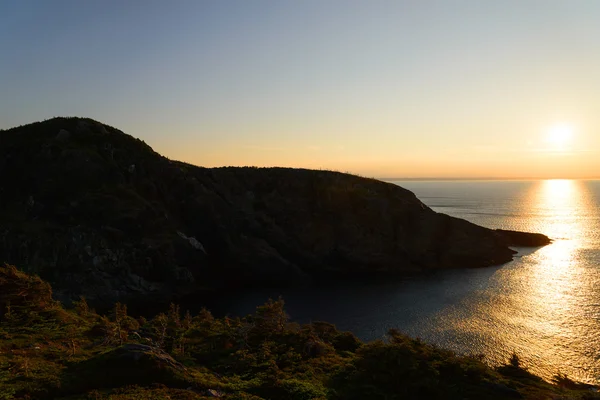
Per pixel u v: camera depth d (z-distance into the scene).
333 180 123.88
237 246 107.62
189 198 109.38
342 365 36.91
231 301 87.81
